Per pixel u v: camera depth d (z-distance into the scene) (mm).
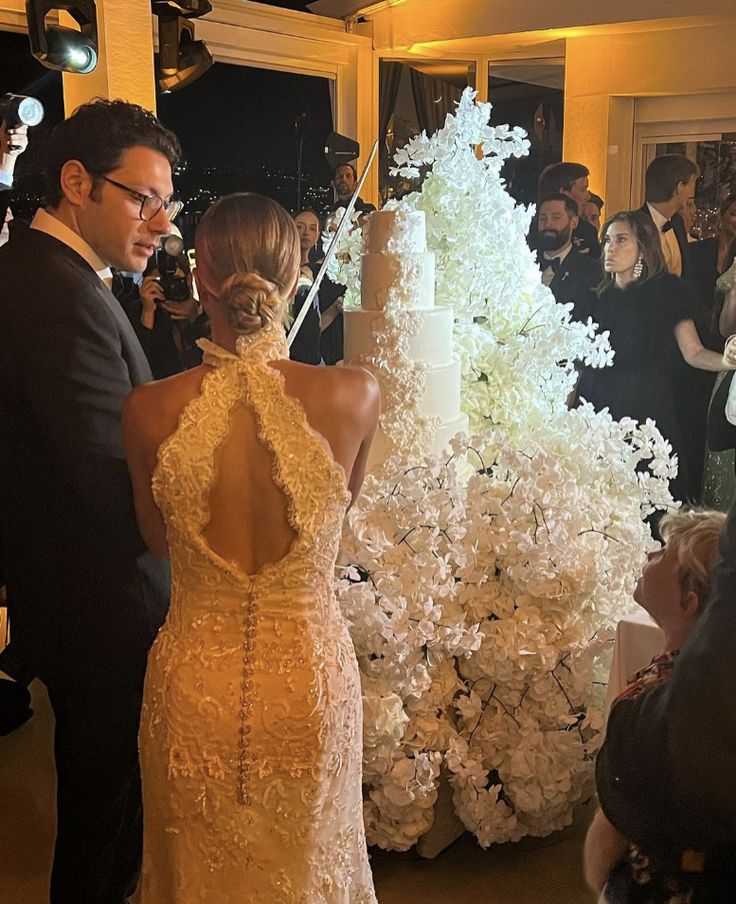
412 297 2416
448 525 2242
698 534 1398
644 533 2516
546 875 2346
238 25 3912
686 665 1210
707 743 1186
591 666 2311
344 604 2117
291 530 1513
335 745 1559
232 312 1489
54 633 1915
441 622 2236
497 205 2680
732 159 3289
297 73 4152
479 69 4000
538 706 2297
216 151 3961
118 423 1833
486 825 2260
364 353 2412
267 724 1505
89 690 1923
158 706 1558
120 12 3441
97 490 1811
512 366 2701
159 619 1938
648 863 1316
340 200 4031
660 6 3338
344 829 1631
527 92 3867
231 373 1511
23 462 1875
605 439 2592
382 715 2141
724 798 1187
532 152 3891
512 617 2295
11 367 1821
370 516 2234
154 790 1586
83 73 3275
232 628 1523
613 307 3328
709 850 1237
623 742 1324
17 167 3217
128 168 1895
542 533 2254
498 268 2699
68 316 1802
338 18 4285
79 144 1884
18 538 1915
